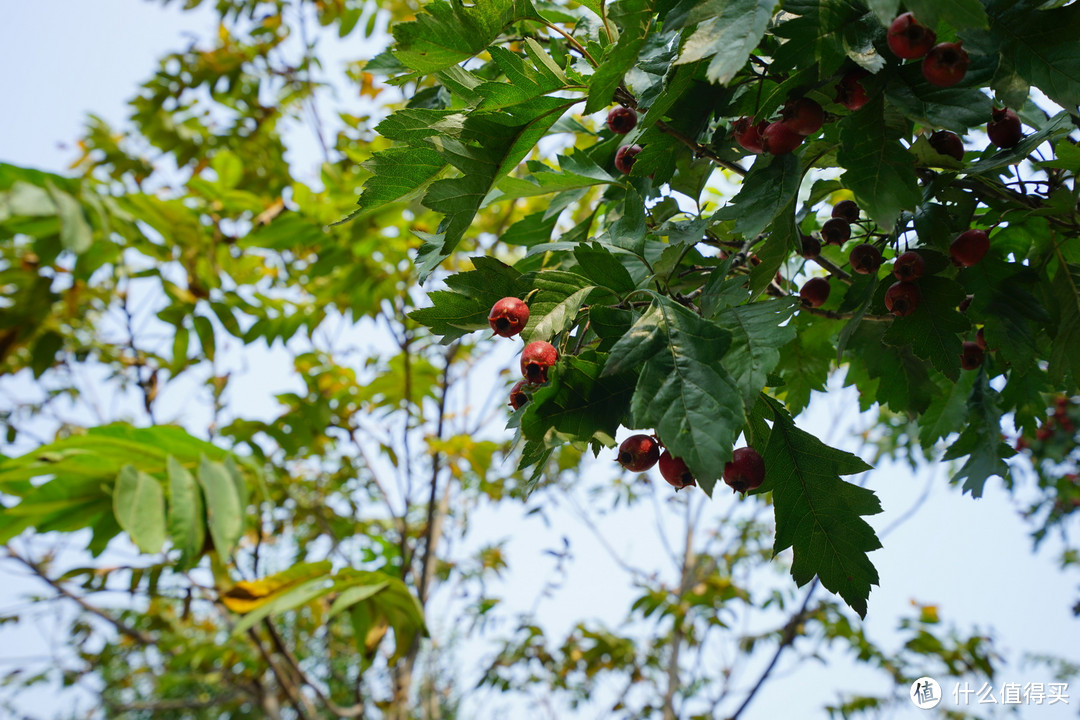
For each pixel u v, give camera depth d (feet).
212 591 4.25
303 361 5.50
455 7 1.98
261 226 4.91
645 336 1.78
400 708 5.48
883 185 1.87
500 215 5.95
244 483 3.83
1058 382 2.26
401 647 4.28
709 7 1.81
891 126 1.89
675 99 1.94
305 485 6.80
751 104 2.03
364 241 5.05
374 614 4.17
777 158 1.95
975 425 2.46
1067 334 2.23
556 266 2.30
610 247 2.04
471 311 1.95
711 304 1.89
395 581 4.04
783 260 1.96
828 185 2.23
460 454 5.49
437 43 1.99
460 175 2.10
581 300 1.89
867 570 1.89
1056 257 2.25
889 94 1.88
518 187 2.34
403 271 5.35
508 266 1.93
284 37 6.67
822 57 1.86
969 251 2.11
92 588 4.04
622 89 2.18
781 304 1.81
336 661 8.57
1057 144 2.08
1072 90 1.84
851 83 1.90
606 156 2.43
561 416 1.82
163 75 6.53
